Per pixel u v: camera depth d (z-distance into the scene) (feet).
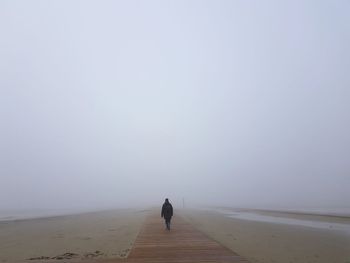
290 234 93.45
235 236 85.97
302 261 54.34
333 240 81.35
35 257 58.65
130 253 56.24
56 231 108.17
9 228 123.85
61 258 55.31
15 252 65.98
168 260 49.88
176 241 70.13
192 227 102.68
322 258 57.36
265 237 85.35
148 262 48.55
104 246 70.28
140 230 95.30
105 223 135.33
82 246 71.61
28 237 92.89
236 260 49.73
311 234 93.76
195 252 56.44
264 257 56.90
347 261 54.95
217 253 55.42
